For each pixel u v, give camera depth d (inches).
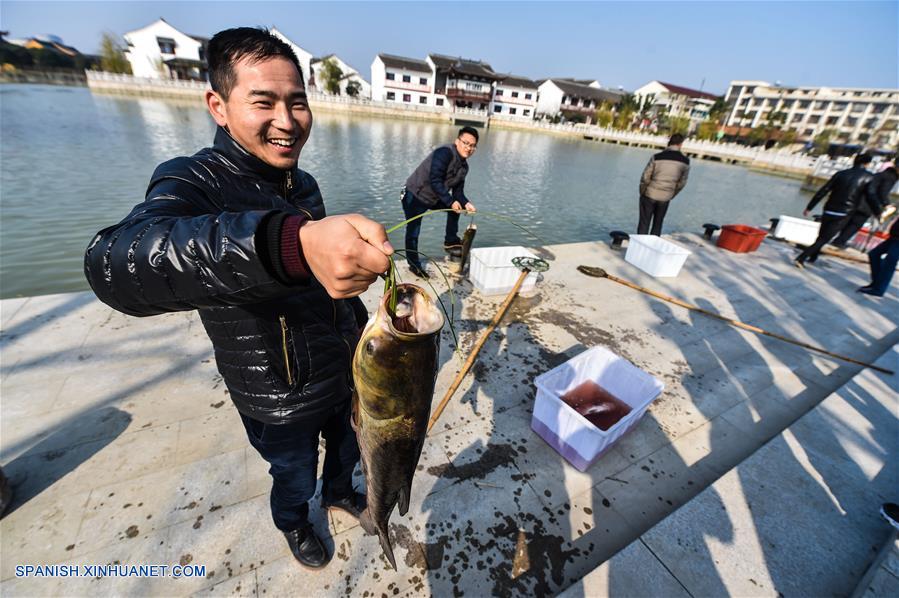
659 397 150.4
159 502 94.9
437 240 436.8
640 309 220.5
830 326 223.0
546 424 121.5
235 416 120.5
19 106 1132.5
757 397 156.4
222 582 81.6
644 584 83.1
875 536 95.5
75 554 83.7
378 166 743.7
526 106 2492.6
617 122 2385.6
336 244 32.1
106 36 2201.0
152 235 36.7
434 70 2215.8
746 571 86.5
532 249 298.7
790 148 2354.8
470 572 87.8
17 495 93.7
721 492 103.7
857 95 2513.5
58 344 143.5
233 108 50.7
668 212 670.5
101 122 936.3
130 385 128.7
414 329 49.2
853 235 353.4
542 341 180.2
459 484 107.9
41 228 372.5
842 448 120.8
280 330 55.9
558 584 87.6
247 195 55.1
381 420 48.1
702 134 2345.0
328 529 93.0
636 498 109.6
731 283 271.4
